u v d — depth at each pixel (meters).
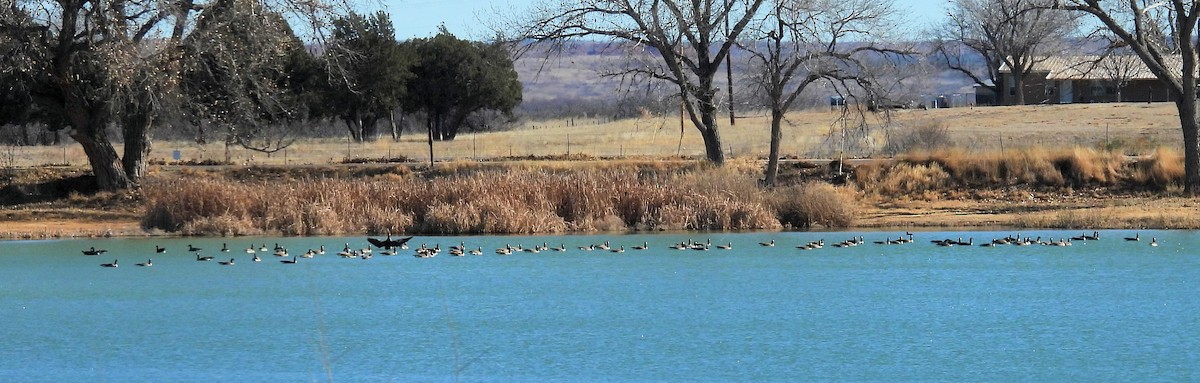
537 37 49.97
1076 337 23.75
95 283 30.48
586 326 25.20
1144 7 47.94
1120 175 49.56
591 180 42.47
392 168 53.31
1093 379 20.83
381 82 78.44
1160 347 22.91
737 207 41.25
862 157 56.06
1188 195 47.31
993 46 102.69
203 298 28.41
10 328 25.28
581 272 31.55
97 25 43.06
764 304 27.20
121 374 21.69
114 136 92.94
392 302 27.73
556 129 91.25
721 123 87.50
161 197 41.91
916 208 46.94
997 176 50.12
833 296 28.00
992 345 23.27
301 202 41.62
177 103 46.72
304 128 91.81
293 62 74.69
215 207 41.50
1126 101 102.88
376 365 22.19
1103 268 31.42
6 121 67.88
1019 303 27.00
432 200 41.66
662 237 38.44
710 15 49.09
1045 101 102.19
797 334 24.33
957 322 25.25
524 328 24.95
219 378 21.38
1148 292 28.06
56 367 22.19
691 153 60.59
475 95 88.62
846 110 50.75
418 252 34.06
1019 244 35.59
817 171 51.69
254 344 23.86
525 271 31.72
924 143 59.31
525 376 21.41
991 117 81.44
